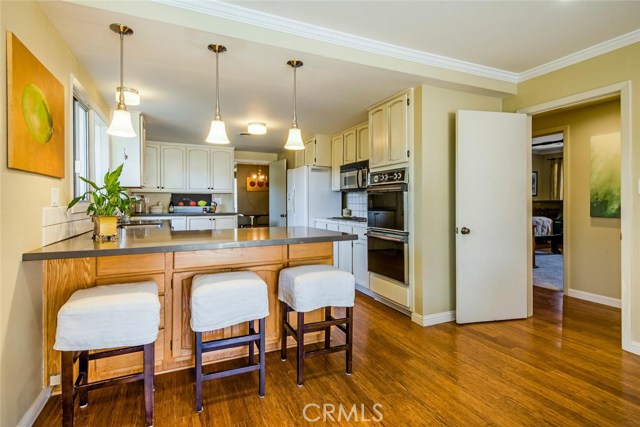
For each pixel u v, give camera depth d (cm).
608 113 358
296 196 559
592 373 213
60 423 166
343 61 244
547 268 551
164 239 211
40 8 174
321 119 421
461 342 262
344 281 212
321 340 263
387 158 339
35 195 170
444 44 253
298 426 164
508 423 166
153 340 160
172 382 202
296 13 210
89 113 280
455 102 311
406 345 257
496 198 305
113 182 207
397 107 322
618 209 348
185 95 323
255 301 188
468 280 300
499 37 242
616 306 349
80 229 248
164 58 238
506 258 309
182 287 209
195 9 196
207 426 164
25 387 161
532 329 289
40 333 179
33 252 160
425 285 301
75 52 227
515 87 319
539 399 186
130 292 163
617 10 206
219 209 617
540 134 419
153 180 548
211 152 588
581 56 267
